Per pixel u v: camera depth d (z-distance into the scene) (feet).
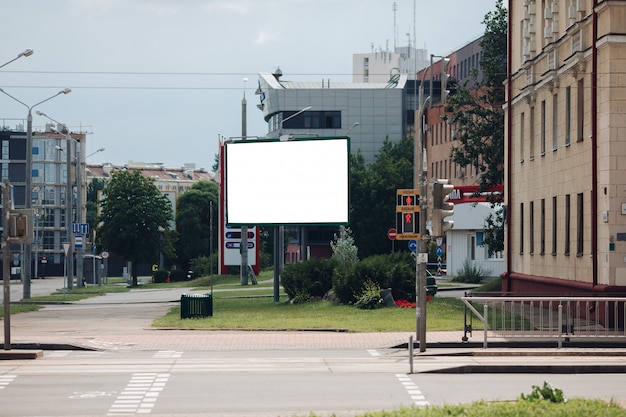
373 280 177.58
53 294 292.20
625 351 110.22
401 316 154.92
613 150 136.67
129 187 395.34
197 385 86.22
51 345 119.24
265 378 90.68
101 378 91.20
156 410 72.95
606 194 137.39
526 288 187.62
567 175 159.94
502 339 116.47
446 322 143.23
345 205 201.98
